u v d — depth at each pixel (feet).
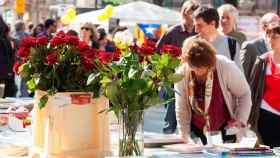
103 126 19.57
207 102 24.45
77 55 19.54
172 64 19.03
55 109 19.01
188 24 35.63
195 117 24.86
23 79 20.22
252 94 29.78
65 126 18.99
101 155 19.48
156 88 18.90
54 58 19.24
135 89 18.51
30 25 98.07
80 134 19.13
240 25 152.56
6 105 29.96
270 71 29.43
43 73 19.51
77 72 19.42
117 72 18.84
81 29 53.83
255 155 19.89
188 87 24.49
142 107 18.86
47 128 19.12
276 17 33.60
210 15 29.91
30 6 206.49
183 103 24.73
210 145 20.89
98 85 19.26
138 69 18.62
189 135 24.86
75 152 19.12
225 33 39.09
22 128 25.23
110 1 156.97
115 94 18.66
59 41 19.71
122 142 18.94
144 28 106.52
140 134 18.99
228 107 24.82
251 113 29.73
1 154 20.42
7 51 47.75
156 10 107.24
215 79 24.54
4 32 47.91
